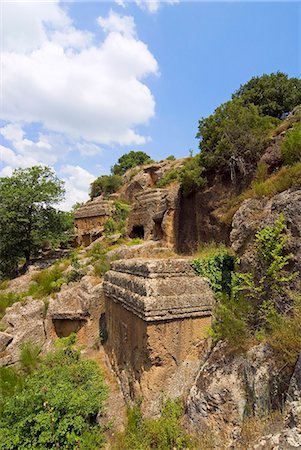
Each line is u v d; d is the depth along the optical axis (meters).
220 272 6.88
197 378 5.05
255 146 12.15
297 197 5.33
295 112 12.03
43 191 20.55
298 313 4.27
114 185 35.47
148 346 5.60
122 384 6.86
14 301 13.51
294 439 2.98
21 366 9.66
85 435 5.52
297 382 3.50
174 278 6.23
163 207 17.53
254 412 4.12
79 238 25.39
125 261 8.17
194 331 5.98
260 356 4.35
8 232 20.55
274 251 5.02
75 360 8.89
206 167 14.57
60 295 12.11
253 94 18.75
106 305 9.21
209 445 4.23
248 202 6.88
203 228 13.95
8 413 5.93
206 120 15.06
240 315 5.09
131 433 5.18
